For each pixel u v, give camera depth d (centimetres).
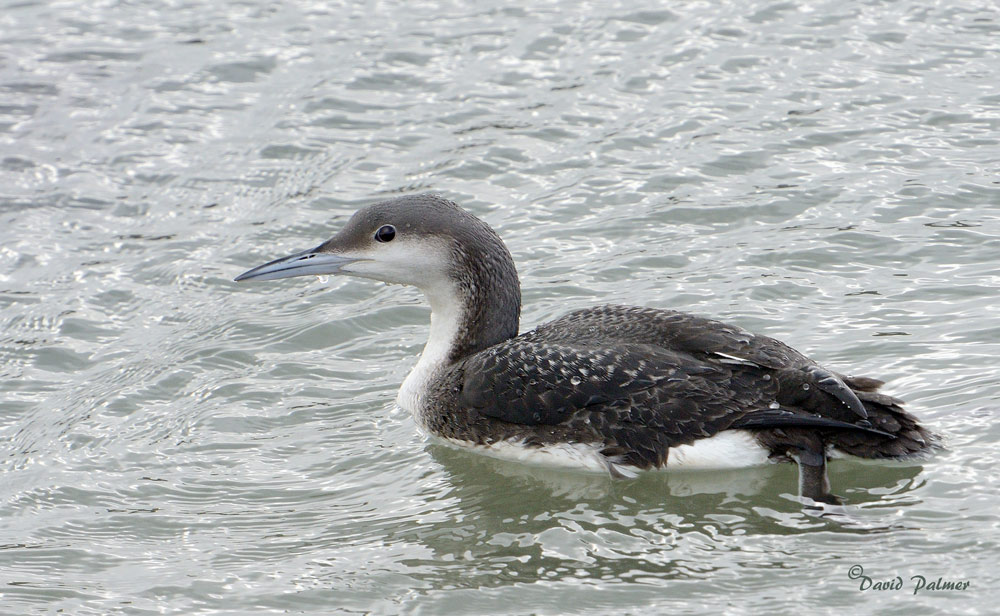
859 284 1307
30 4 2180
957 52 1781
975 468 971
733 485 999
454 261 1128
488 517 996
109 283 1435
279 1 2138
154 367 1273
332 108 1788
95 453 1130
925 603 823
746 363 983
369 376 1252
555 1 2045
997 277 1283
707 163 1578
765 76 1766
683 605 850
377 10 2073
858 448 961
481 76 1841
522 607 868
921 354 1155
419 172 1623
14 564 965
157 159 1697
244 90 1856
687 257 1397
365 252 1138
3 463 1120
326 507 1031
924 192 1466
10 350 1311
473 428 1082
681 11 1973
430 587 902
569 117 1717
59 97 1862
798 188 1505
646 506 988
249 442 1140
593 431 1017
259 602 902
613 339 1034
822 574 866
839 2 1952
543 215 1508
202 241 1514
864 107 1667
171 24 2080
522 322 1298
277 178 1636
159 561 963
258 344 1314
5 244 1520
